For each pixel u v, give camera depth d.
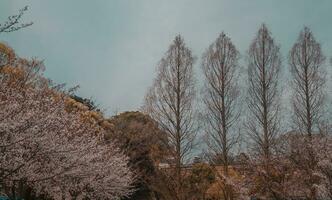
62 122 11.61
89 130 17.16
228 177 24.78
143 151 29.91
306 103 31.20
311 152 18.98
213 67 33.25
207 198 27.33
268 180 20.28
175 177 27.92
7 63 11.89
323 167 17.61
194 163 30.41
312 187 18.48
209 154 30.86
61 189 14.73
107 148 18.55
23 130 9.56
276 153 20.45
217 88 32.66
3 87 10.38
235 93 32.72
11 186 12.62
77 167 12.95
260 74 32.78
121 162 19.61
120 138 28.31
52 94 12.52
